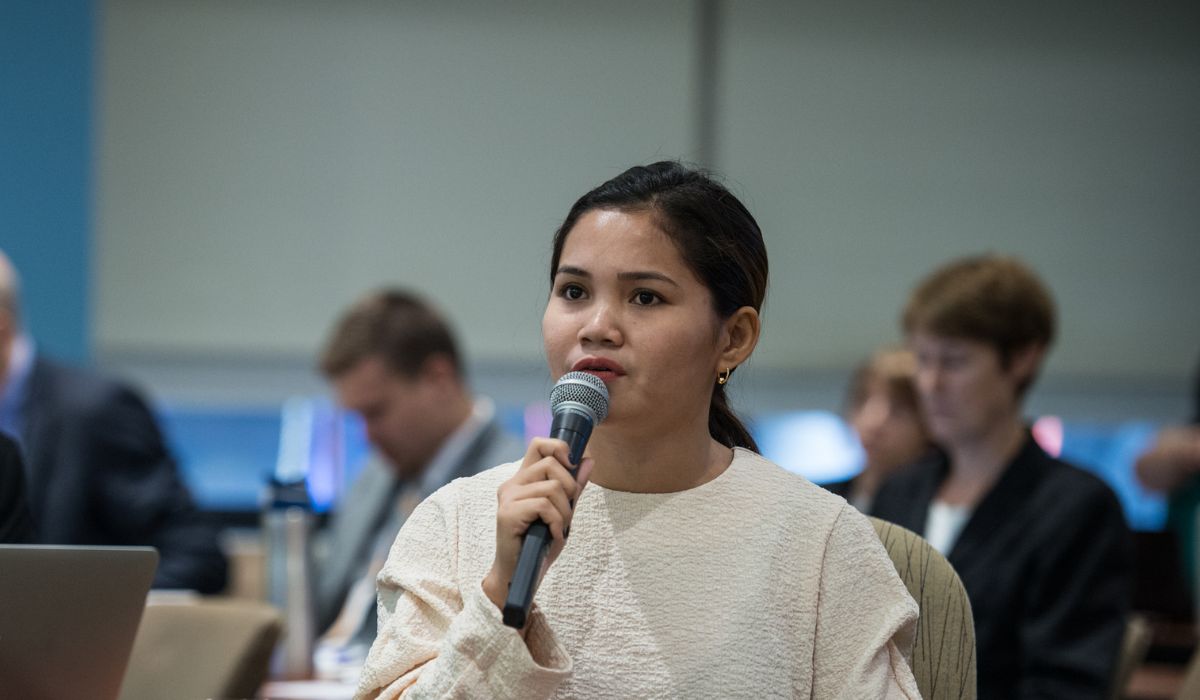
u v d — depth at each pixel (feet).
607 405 8.75
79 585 9.89
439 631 9.00
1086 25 34.73
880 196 34.12
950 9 34.37
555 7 33.32
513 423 32.91
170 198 31.99
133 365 31.81
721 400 10.05
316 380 32.30
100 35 31.78
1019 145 34.53
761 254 9.50
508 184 33.04
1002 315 16.42
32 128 30.48
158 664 16.29
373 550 23.00
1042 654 15.57
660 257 8.89
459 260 32.86
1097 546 15.90
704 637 8.82
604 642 8.85
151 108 31.99
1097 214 34.76
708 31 33.76
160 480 23.65
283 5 32.37
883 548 9.53
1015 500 16.28
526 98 33.17
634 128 33.53
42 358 23.50
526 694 8.20
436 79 32.86
